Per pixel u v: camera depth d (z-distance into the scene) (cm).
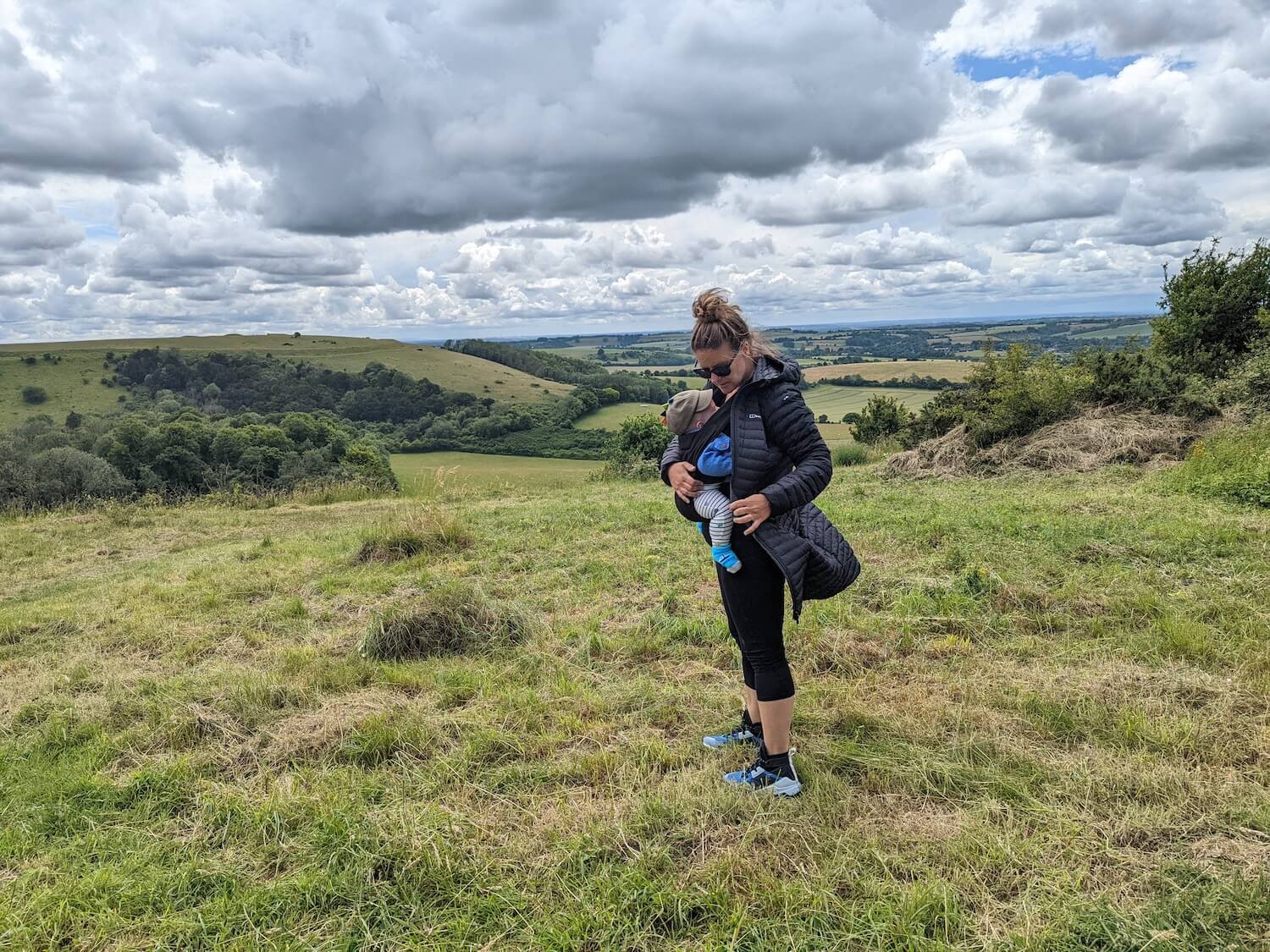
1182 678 333
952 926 198
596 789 279
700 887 219
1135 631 404
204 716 359
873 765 281
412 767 304
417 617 466
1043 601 454
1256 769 258
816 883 217
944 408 1430
